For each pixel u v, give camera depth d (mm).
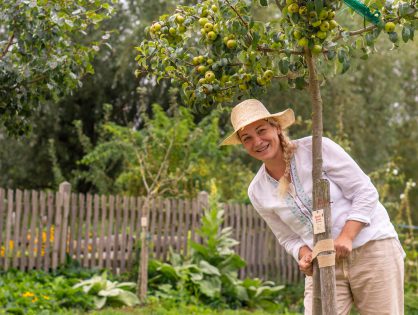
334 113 16328
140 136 12219
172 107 12203
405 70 19172
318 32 3004
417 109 21578
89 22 5059
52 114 17109
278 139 3605
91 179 14258
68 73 5020
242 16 3102
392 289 3561
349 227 3445
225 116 16062
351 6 3111
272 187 3768
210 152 12430
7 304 7168
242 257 10094
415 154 21406
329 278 3256
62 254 9062
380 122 17984
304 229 3715
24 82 4910
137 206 9602
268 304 8789
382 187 11406
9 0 4730
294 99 15883
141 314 7254
